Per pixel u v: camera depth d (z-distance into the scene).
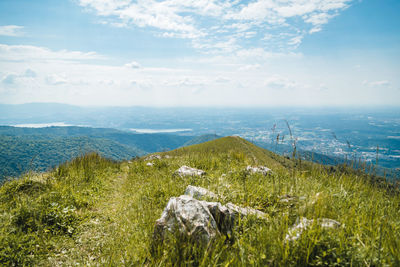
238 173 7.48
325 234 2.77
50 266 3.85
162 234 3.54
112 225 5.21
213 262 2.77
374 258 2.45
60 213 5.40
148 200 6.26
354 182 5.46
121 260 3.36
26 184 6.74
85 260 3.81
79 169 10.04
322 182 5.60
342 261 2.46
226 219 3.75
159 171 10.38
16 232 4.51
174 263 3.04
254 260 2.68
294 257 2.62
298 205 3.82
